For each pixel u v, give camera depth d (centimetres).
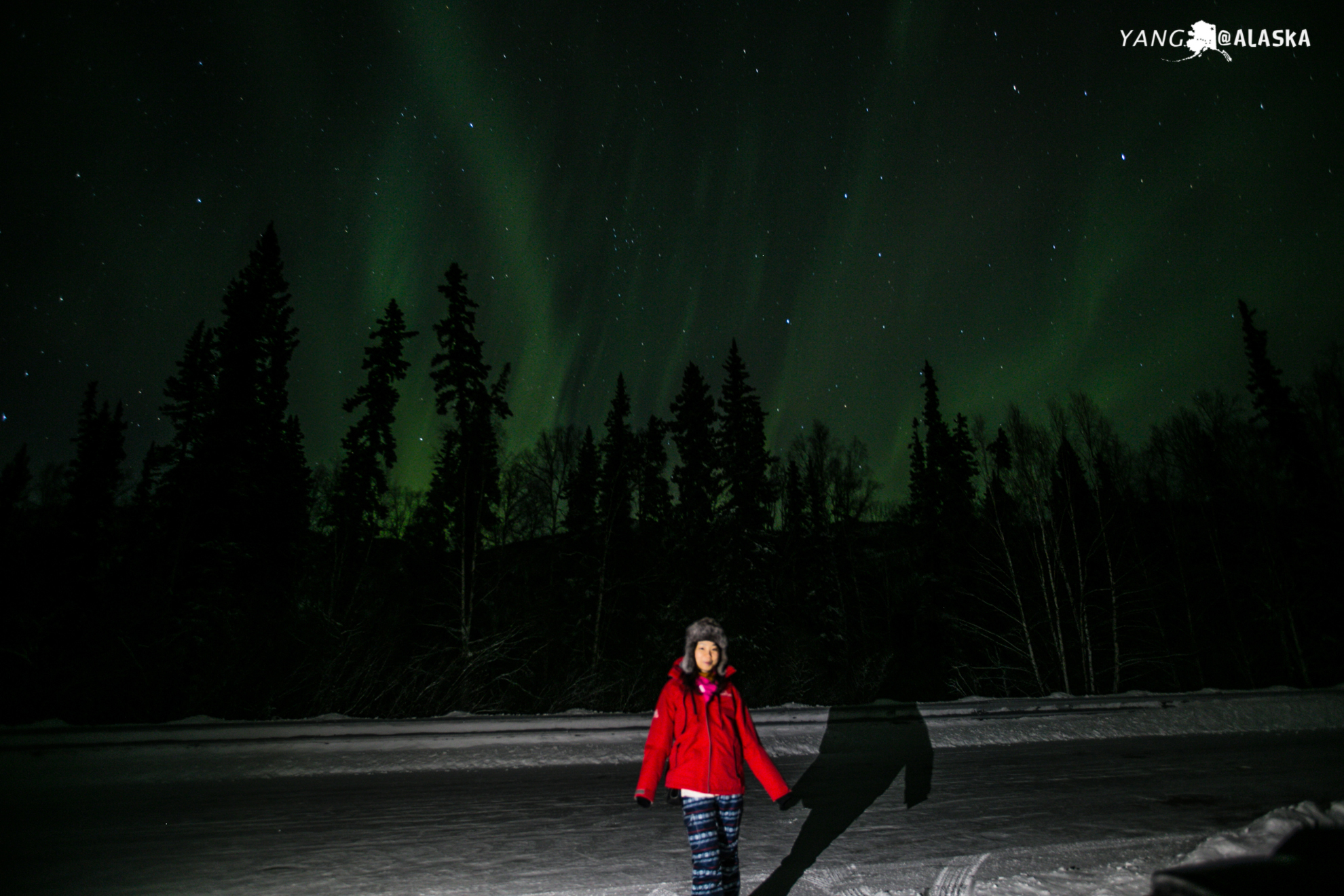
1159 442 3497
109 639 1361
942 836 536
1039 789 702
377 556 2936
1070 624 2867
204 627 1947
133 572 2058
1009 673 2817
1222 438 3234
